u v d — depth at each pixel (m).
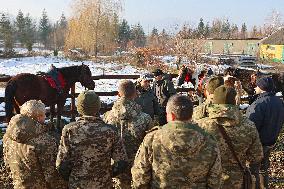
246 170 3.52
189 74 10.10
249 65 32.66
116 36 49.53
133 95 4.12
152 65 29.27
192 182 2.71
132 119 4.05
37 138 3.36
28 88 7.78
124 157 3.41
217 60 33.91
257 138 3.45
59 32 81.38
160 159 2.73
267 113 4.33
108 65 32.41
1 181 5.86
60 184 3.51
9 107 7.50
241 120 3.42
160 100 7.58
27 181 3.39
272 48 43.84
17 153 3.39
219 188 2.76
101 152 3.29
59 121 8.49
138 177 2.85
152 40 49.53
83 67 9.29
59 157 3.28
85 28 46.12
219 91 3.39
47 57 43.53
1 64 32.62
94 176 3.28
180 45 34.78
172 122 2.73
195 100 10.10
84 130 3.27
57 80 8.38
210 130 3.40
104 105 9.85
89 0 46.59
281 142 7.98
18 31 86.31
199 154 2.68
